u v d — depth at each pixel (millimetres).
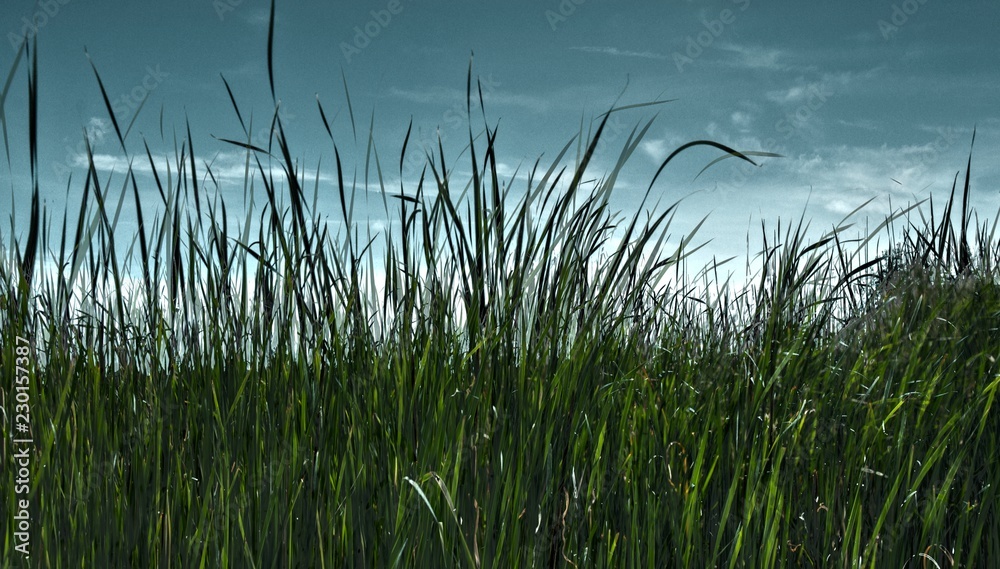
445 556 1836
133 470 2105
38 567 1935
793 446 2125
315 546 1938
